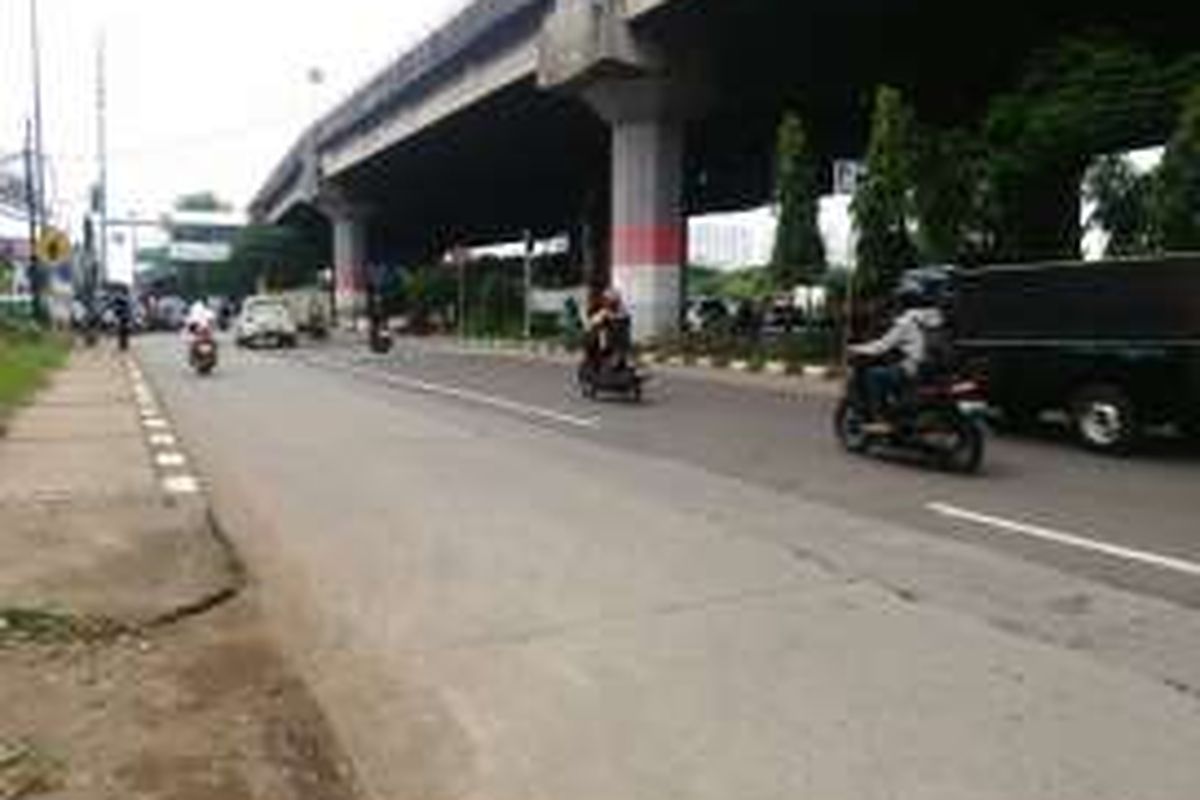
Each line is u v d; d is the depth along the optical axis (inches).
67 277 2787.9
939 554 378.9
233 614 319.9
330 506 466.6
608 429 721.6
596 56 1434.5
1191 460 599.5
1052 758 219.3
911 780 211.2
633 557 375.9
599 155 2397.9
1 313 1934.1
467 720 243.8
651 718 241.8
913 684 258.1
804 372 1151.6
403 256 4776.1
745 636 292.8
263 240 4362.7
